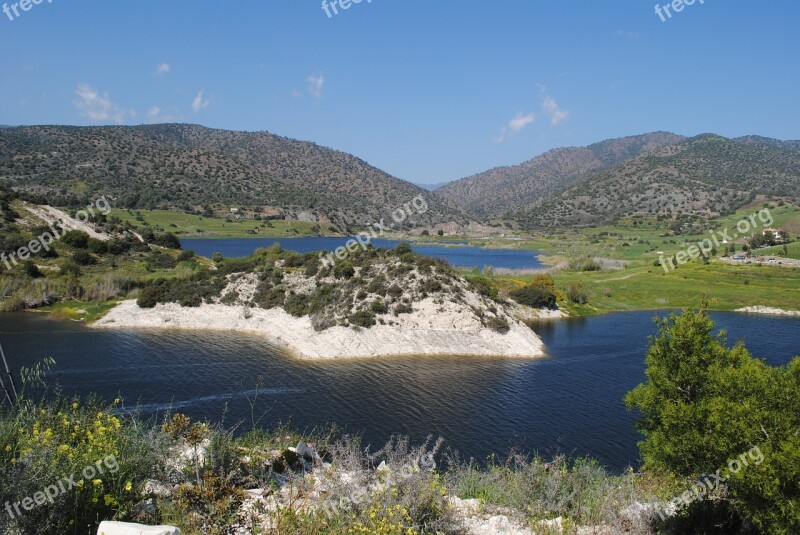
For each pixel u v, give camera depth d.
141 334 56.03
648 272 117.50
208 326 59.97
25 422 9.94
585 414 36.03
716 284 103.19
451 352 52.66
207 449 11.27
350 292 59.12
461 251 195.25
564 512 11.83
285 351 50.94
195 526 8.71
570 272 121.44
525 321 74.50
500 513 11.65
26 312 63.62
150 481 10.23
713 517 11.59
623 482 14.42
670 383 13.73
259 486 11.54
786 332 69.50
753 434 10.22
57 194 175.62
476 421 34.09
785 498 9.58
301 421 32.91
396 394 39.47
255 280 66.75
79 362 44.38
